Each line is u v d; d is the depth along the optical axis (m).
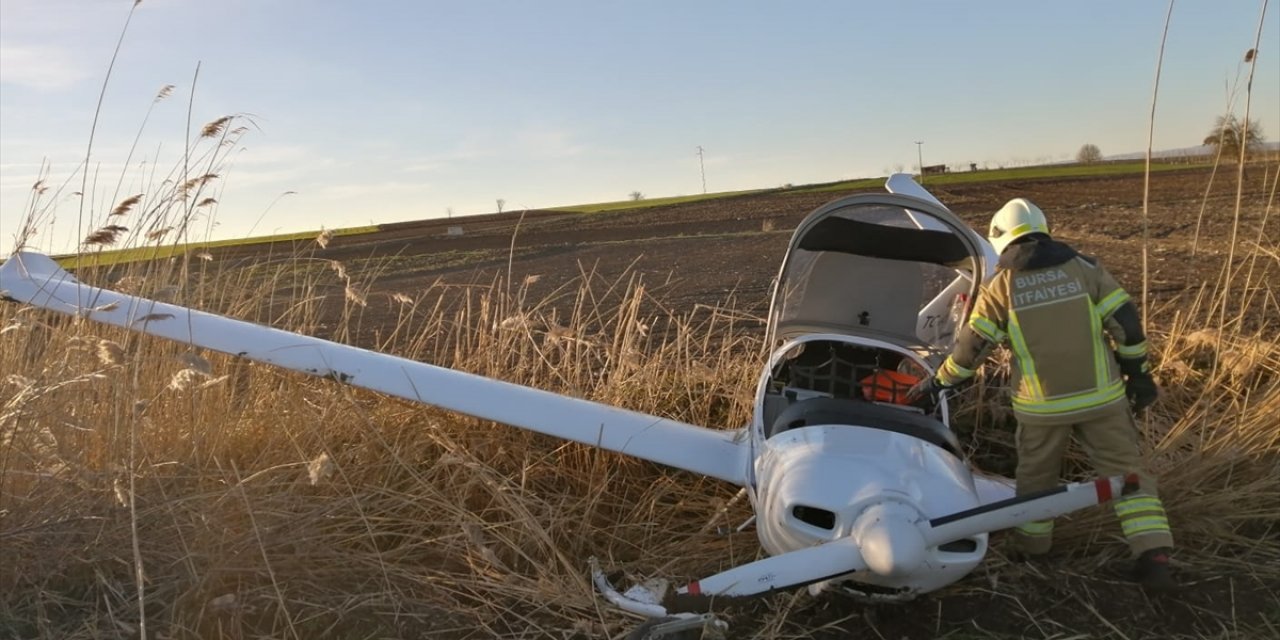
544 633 3.26
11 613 3.15
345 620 3.25
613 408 4.50
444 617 3.33
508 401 4.32
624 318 5.98
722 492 4.34
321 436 4.13
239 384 4.84
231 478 3.77
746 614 3.39
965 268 4.59
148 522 3.49
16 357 4.00
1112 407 3.34
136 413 3.31
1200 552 3.66
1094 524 3.78
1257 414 4.30
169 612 3.18
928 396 4.00
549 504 4.08
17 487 3.43
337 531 3.68
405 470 4.19
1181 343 5.52
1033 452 3.48
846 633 3.29
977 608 3.38
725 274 11.10
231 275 5.85
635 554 3.91
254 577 3.38
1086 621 3.27
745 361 5.60
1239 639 3.12
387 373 4.39
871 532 2.81
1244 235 11.50
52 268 4.87
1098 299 3.37
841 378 4.25
